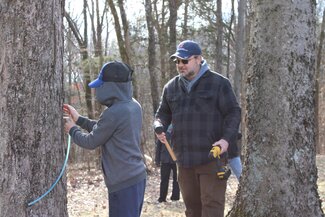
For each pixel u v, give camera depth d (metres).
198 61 4.69
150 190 10.29
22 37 3.20
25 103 3.21
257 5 5.02
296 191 4.88
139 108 4.00
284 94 4.87
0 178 3.23
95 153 16.44
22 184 3.23
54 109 3.34
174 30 17.73
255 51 5.03
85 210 8.23
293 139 4.87
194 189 4.86
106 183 3.91
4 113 3.21
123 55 14.74
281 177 4.89
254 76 5.04
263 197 4.97
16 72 3.20
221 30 21.72
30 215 3.25
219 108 4.66
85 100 21.83
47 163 3.30
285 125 4.88
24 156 3.23
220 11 21.61
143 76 24.12
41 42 3.24
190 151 4.66
